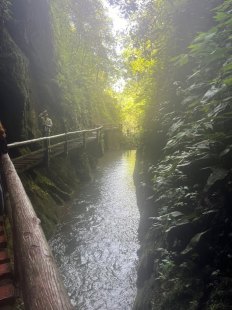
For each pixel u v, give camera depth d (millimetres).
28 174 11031
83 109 24469
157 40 11867
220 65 3867
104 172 20266
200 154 3775
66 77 20891
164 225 5309
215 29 3068
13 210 2379
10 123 11484
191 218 4301
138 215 11078
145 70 15734
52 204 11273
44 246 1667
